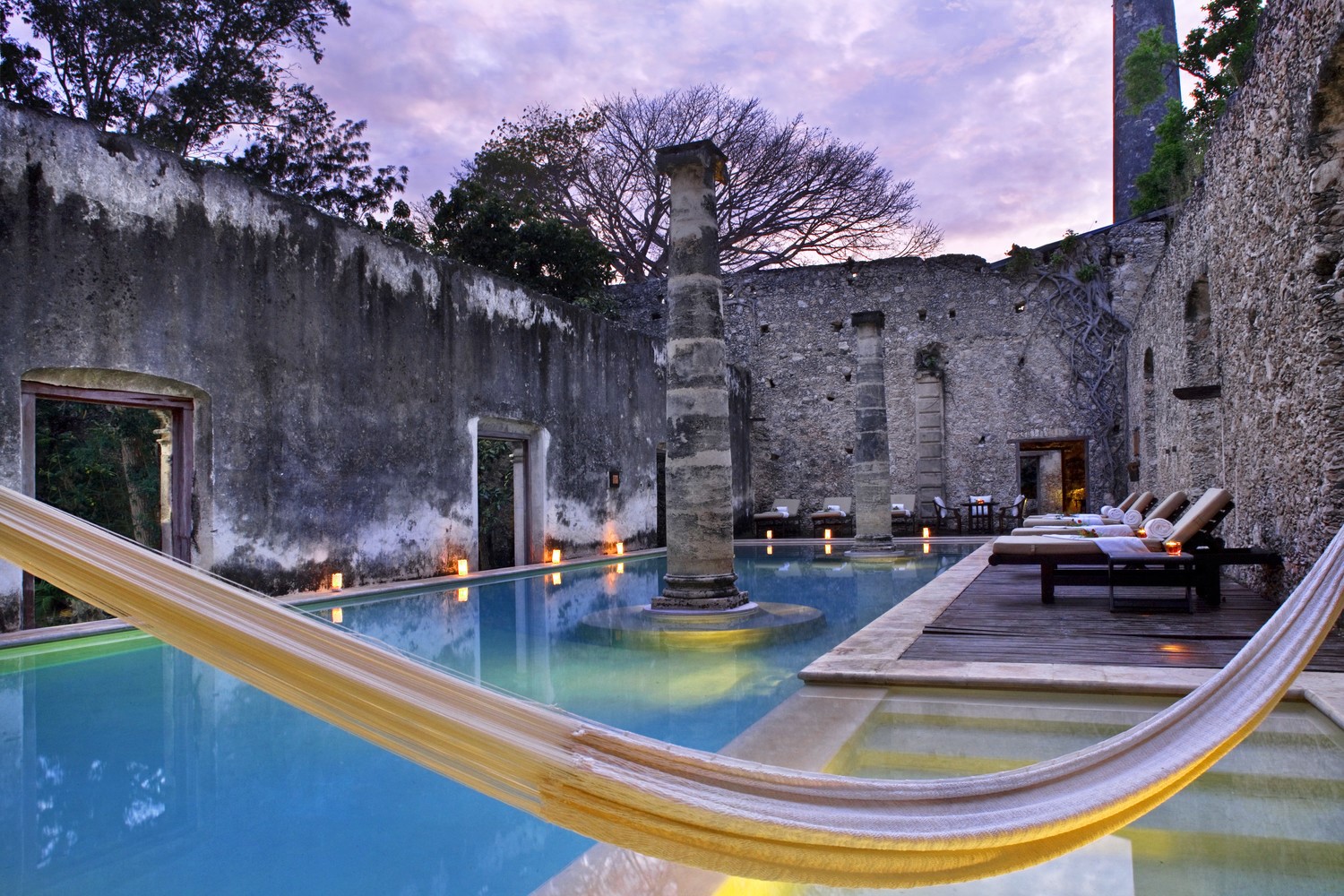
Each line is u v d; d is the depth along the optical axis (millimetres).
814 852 1236
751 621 7348
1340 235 5445
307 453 9328
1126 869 2393
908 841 1286
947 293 20016
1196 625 5797
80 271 7324
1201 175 9336
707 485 7906
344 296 9859
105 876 2670
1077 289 19031
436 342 11227
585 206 26297
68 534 1090
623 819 1138
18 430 6883
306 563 9266
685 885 2205
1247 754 3256
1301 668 1992
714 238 8250
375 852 2873
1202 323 10352
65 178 7250
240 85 18031
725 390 8180
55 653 6227
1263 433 6996
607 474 15164
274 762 3859
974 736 3600
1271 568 6875
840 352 20781
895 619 6465
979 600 7449
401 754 1141
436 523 11133
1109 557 6512
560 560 13500
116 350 7562
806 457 20859
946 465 19719
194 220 8266
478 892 2549
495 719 1147
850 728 3605
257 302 8836
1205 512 6527
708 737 4125
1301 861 2414
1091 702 4070
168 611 1082
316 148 19297
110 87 17203
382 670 1142
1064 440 18984
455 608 8828
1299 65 5641
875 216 26500
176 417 8344
